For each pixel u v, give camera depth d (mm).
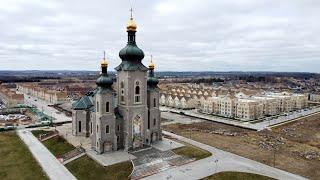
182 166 90875
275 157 100062
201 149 106938
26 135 129375
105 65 100250
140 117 105375
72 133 123875
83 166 90188
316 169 89438
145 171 85750
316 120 170500
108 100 99438
